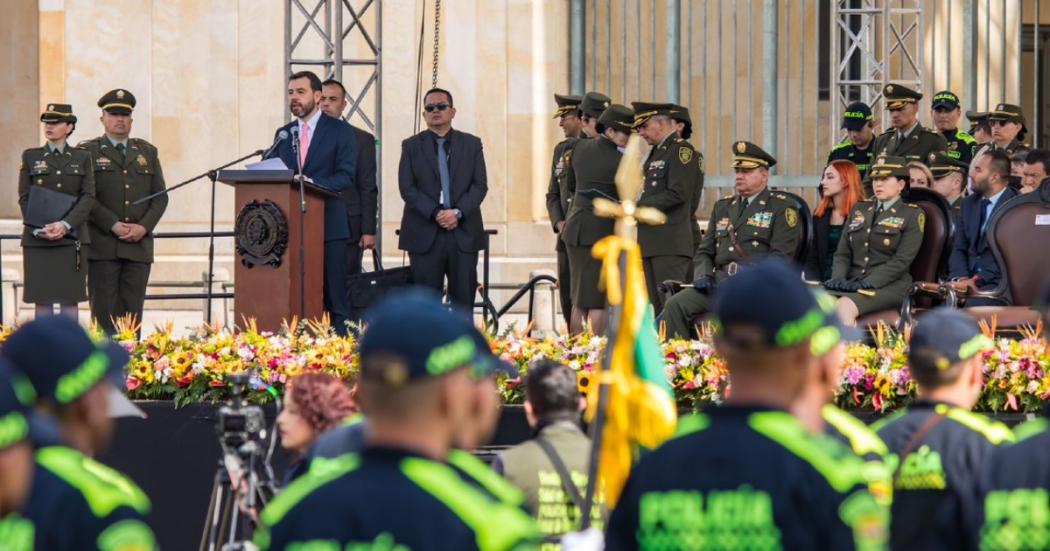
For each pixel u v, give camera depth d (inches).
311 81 1701.5
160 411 1280.8
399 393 466.6
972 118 2087.8
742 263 1587.1
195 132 2517.2
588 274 1836.9
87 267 1962.4
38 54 2822.3
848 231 1531.7
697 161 1791.3
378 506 455.2
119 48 2517.2
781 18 2544.3
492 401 503.2
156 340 1317.7
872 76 2314.2
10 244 2598.4
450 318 477.1
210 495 1270.9
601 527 805.2
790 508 507.2
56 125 1950.1
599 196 1811.0
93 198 1946.4
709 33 2524.6
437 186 1926.7
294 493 472.1
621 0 2496.3
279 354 1302.9
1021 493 618.8
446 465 470.6
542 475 806.5
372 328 474.3
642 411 775.1
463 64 2491.4
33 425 526.6
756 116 2509.8
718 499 513.0
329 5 2114.9
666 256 1769.2
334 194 1669.5
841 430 700.0
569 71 2491.4
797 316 524.7
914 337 714.8
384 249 2463.1
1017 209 1472.7
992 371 1227.9
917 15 2228.1
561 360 1289.4
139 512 526.3
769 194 1635.1
